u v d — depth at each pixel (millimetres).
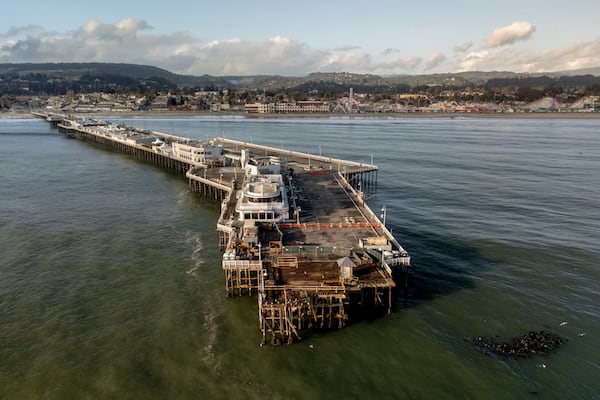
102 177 126312
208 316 48938
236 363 40688
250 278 52562
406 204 95938
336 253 52906
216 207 94062
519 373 39312
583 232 75875
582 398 36406
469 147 192500
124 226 80438
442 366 40281
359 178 114375
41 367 40344
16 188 110375
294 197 81375
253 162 104938
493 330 45969
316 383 38000
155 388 37531
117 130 199250
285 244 56688
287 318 43312
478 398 36438
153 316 48969
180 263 63594
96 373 39500
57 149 185125
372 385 37781
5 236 74438
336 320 47250
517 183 117062
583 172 133000
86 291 54875
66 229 78375
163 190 110375
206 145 136500
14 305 51344
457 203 96375
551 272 59688
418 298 52531
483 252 66875
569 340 44188
